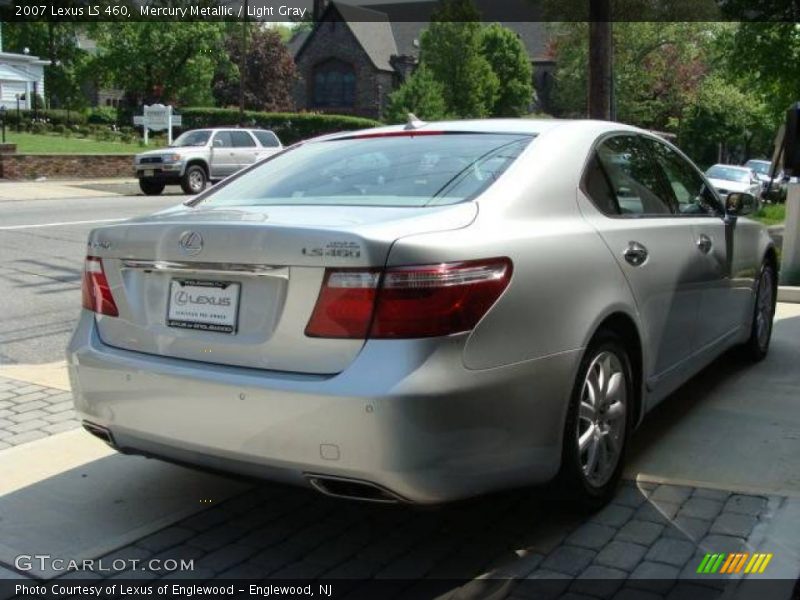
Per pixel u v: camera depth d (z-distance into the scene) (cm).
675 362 456
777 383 577
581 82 4925
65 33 5597
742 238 557
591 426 369
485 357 307
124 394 342
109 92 7069
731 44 1827
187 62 5409
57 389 572
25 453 455
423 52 5703
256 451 309
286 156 452
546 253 339
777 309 839
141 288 350
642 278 403
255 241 314
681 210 490
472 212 335
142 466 441
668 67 4872
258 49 6325
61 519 382
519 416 321
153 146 3834
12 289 925
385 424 288
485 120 445
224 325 324
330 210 348
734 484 408
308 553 353
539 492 367
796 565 330
